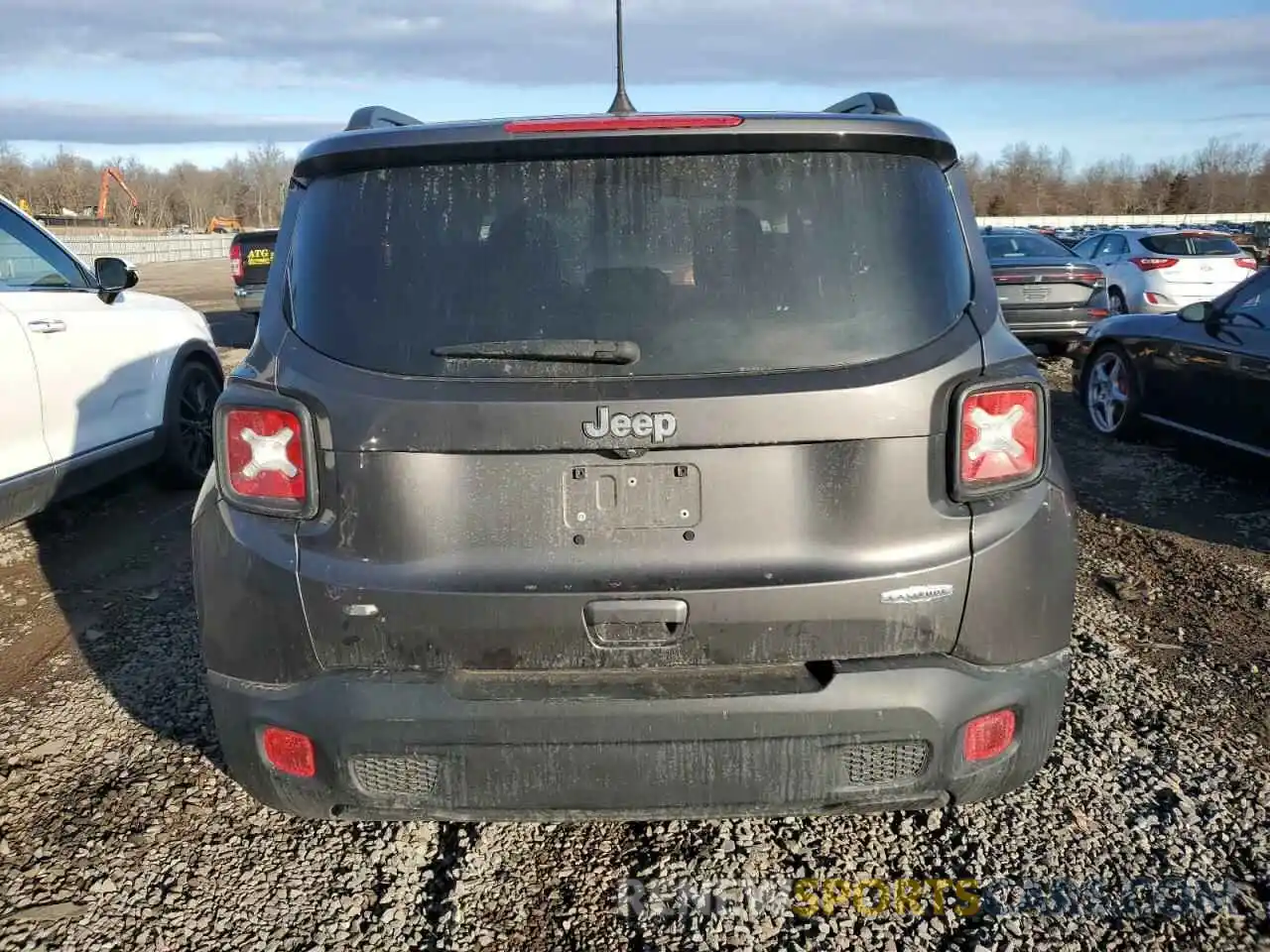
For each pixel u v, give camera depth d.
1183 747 3.34
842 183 2.34
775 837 2.92
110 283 5.71
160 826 2.99
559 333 2.25
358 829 2.98
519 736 2.24
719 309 2.26
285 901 2.68
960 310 2.35
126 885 2.74
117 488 6.61
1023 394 2.31
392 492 2.24
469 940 2.54
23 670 4.02
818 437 2.20
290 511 2.30
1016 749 2.40
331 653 2.28
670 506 2.23
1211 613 4.47
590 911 2.63
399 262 2.33
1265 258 23.72
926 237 2.36
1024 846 2.86
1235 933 2.52
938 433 2.26
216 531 2.38
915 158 2.42
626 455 2.21
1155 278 13.54
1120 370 7.57
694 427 2.18
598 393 2.19
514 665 2.26
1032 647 2.36
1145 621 4.39
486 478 2.23
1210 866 2.76
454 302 2.28
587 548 2.24
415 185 2.36
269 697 2.33
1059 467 2.48
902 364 2.25
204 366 6.76
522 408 2.18
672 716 2.22
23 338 4.86
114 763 3.32
